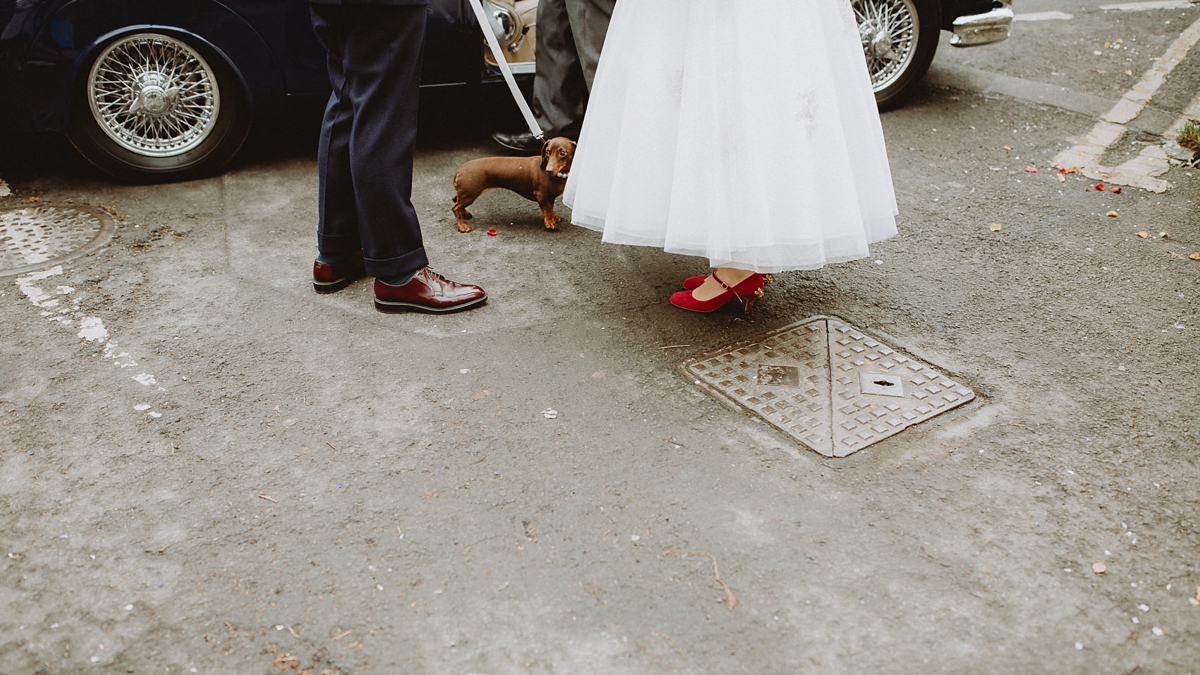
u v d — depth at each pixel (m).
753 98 2.61
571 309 3.25
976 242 3.80
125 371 2.84
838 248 2.82
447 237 3.81
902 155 4.72
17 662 1.87
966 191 4.30
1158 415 2.69
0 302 3.21
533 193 3.79
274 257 3.60
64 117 3.91
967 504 2.33
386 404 2.71
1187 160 4.64
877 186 2.94
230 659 1.88
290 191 4.22
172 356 2.93
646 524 2.25
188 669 1.86
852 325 3.16
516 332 3.10
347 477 2.40
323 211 3.20
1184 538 2.23
